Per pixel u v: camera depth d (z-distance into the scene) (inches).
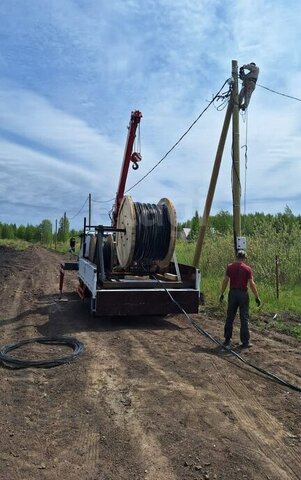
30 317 470.3
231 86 556.4
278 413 227.1
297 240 738.2
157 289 422.3
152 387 259.1
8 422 216.2
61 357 313.3
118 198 642.8
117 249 487.5
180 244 1225.4
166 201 470.0
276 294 584.7
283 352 342.0
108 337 380.8
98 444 194.9
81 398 245.1
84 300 578.2
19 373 288.5
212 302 550.9
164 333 398.3
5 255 1676.9
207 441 196.4
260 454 186.4
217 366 300.2
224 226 1202.6
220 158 579.5
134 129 638.5
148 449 189.6
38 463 180.1
